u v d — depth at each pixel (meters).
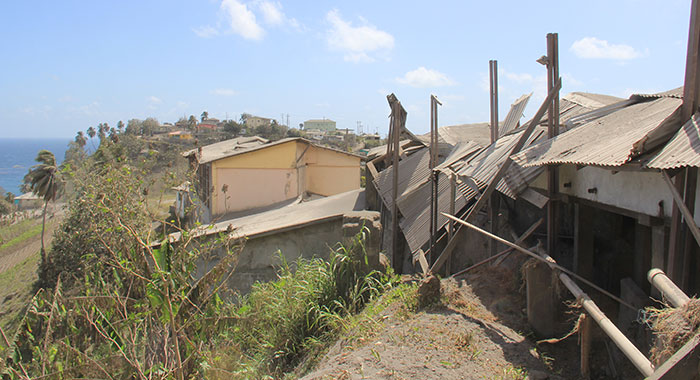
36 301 4.55
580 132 5.41
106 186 4.54
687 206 3.50
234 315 5.20
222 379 4.84
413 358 4.33
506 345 4.63
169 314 4.45
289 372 5.77
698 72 3.50
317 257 11.54
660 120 4.34
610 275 6.53
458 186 8.25
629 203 4.55
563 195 5.84
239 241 9.02
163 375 4.51
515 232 7.57
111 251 4.54
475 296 5.88
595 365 4.61
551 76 5.98
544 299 5.02
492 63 9.24
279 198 19.69
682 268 3.61
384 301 6.16
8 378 4.14
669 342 2.60
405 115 12.68
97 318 4.70
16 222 47.56
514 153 5.89
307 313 6.25
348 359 4.50
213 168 18.98
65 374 4.11
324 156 22.88
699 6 3.44
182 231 4.92
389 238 12.05
